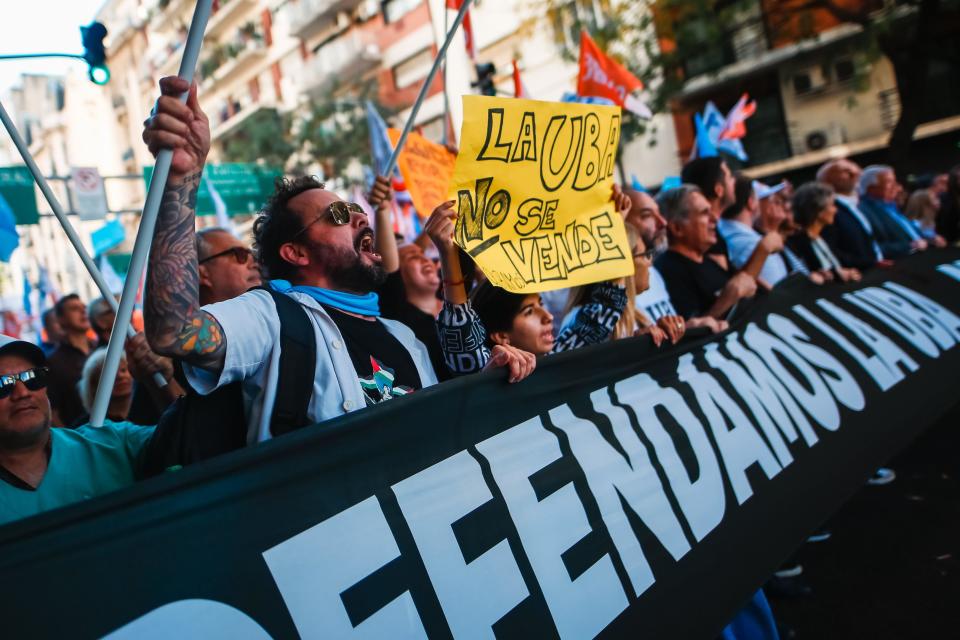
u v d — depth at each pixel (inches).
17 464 62.6
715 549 83.5
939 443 187.0
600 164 91.3
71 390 173.9
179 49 1153.4
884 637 105.8
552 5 653.9
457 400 67.7
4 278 557.0
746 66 770.8
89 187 375.9
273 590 50.6
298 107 836.0
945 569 122.0
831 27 717.3
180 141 56.4
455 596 59.3
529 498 68.6
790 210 191.9
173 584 46.8
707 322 110.0
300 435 55.2
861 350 134.0
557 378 79.7
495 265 78.7
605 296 100.4
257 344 63.1
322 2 991.6
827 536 144.6
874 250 195.6
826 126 770.8
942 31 673.6
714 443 92.8
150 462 65.6
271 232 74.0
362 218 75.5
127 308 56.5
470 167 77.4
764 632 92.7
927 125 729.0
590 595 68.6
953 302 170.4
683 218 137.5
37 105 1421.0
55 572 43.0
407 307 112.7
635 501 78.2
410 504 60.0
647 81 649.6
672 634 73.3
